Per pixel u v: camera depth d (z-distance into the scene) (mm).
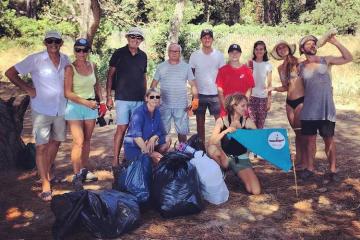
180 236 4625
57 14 27297
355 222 4934
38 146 5578
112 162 7117
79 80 5621
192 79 6641
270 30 34438
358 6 33250
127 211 4613
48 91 5480
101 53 22984
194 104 6641
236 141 5789
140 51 6348
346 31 33562
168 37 22234
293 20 45625
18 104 6965
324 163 6941
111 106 6473
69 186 6031
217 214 5133
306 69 5922
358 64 18078
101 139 8656
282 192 5770
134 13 22766
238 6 46750
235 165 5832
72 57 20641
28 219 5070
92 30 17031
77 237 4574
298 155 6719
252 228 4809
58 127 5688
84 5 16922
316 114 5891
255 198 5582
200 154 5508
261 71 6961
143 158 5160
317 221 4969
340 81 15258
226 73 6633
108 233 4523
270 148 5625
